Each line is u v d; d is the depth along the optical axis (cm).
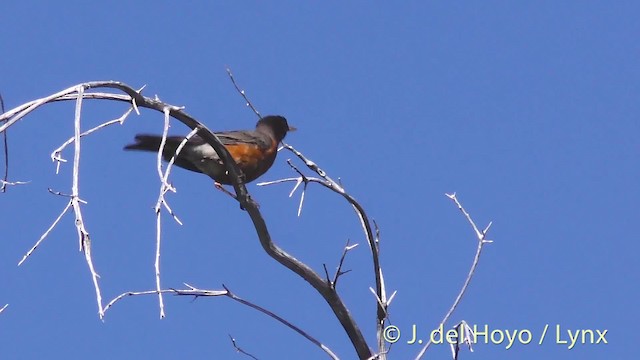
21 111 766
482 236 1101
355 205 1130
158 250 714
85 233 689
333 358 1083
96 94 897
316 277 1120
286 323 1092
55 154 755
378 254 1152
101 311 660
